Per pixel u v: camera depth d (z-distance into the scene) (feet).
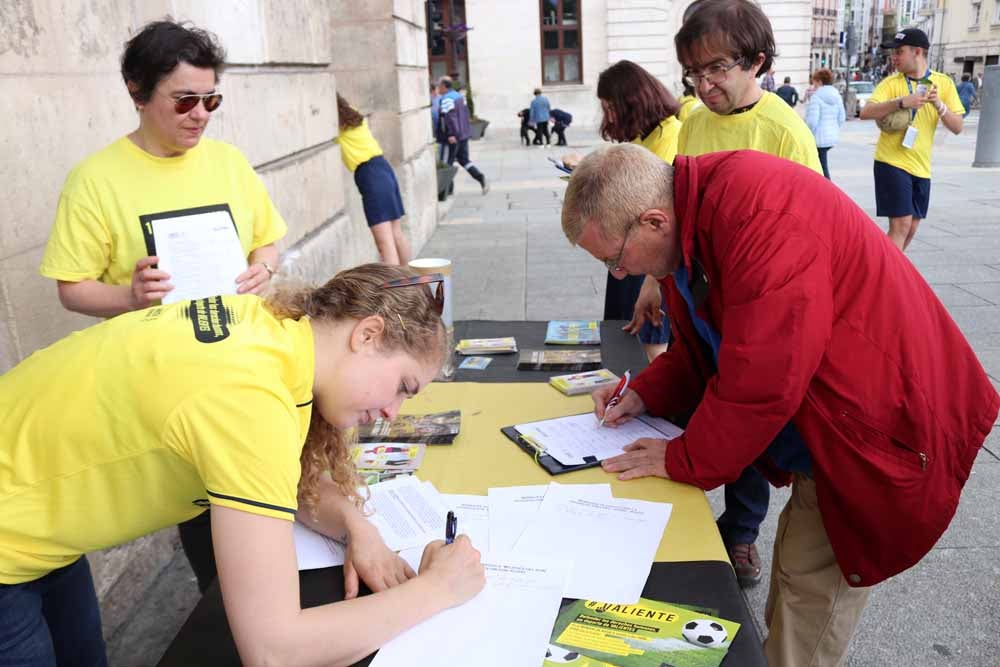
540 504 5.42
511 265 23.00
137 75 6.38
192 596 8.86
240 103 11.96
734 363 5.17
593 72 75.77
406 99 24.45
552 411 6.97
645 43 74.43
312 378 3.89
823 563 6.00
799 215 5.07
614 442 6.29
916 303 5.36
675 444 5.73
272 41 13.41
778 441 5.99
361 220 21.89
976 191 32.37
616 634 4.11
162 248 6.70
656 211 5.48
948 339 5.57
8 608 4.13
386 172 17.07
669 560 4.79
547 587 4.46
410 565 4.77
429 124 28.84
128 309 6.68
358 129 16.97
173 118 6.50
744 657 3.95
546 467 5.90
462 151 36.76
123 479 3.73
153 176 6.86
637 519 5.20
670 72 75.97
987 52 117.29
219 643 4.17
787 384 5.05
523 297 19.60
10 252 7.23
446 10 74.90
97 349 3.77
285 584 3.53
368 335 3.91
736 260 5.12
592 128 76.18
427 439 6.40
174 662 4.04
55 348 4.07
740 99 9.00
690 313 6.27
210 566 7.29
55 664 4.56
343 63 23.04
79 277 6.70
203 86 6.48
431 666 3.87
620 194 5.52
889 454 5.23
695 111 10.00
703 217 5.32
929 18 136.77
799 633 6.15
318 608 3.84
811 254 5.01
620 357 8.29
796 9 71.15
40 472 3.77
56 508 3.82
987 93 38.37
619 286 10.93
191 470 3.67
